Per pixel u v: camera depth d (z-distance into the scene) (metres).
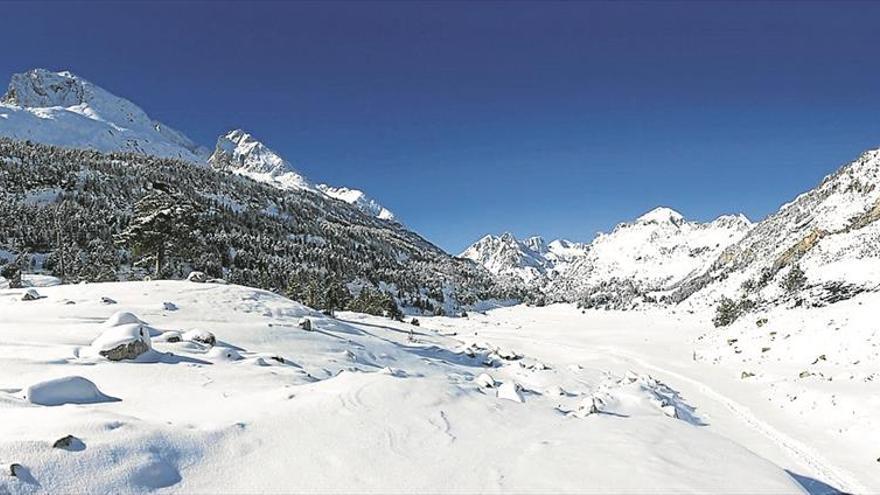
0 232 83.62
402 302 125.25
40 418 6.68
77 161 135.50
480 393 12.52
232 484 6.18
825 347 30.50
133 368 11.70
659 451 8.41
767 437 18.17
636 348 47.03
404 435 8.26
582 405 13.77
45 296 21.81
